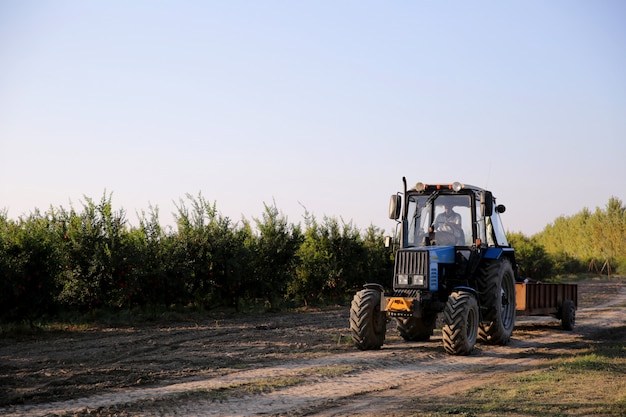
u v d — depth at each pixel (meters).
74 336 14.45
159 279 18.47
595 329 17.03
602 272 65.19
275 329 16.11
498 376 9.84
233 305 20.98
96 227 17.27
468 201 13.56
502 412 7.30
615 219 73.50
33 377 9.70
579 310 22.97
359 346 12.46
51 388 8.91
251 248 21.66
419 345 13.45
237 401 8.11
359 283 27.03
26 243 15.09
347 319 19.08
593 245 73.62
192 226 20.31
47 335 14.56
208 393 8.53
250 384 9.09
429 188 13.66
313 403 8.02
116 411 7.60
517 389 8.55
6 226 16.12
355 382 9.36
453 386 9.07
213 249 20.16
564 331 16.55
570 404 7.62
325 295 25.23
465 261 13.21
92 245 17.11
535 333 16.05
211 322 17.81
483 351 12.67
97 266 16.86
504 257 14.45
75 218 17.33
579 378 9.25
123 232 17.83
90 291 16.86
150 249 18.62
